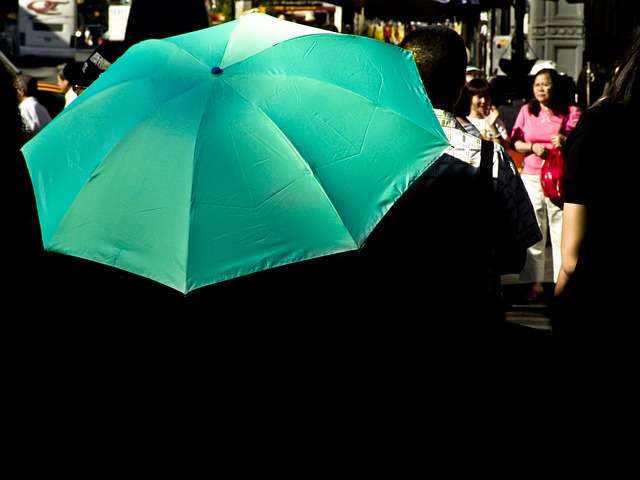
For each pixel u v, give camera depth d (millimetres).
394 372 3650
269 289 3652
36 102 11906
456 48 3852
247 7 23406
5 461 4070
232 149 3227
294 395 3738
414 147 3318
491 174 3623
